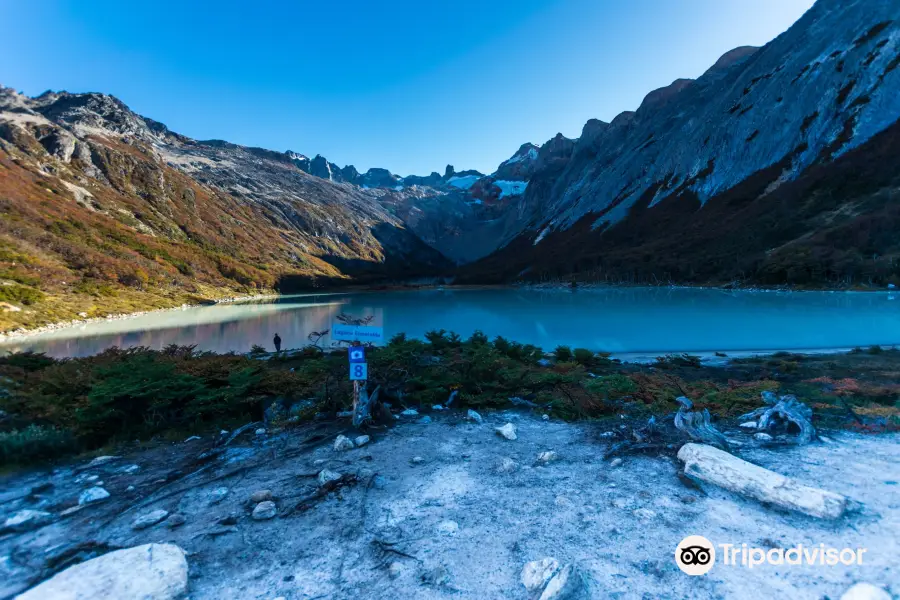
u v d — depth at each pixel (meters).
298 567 3.59
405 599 3.14
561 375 11.49
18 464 6.20
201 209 168.25
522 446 6.75
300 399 9.48
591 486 5.08
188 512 4.65
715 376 15.61
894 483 4.82
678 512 4.33
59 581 3.11
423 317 46.28
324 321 46.91
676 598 3.04
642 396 10.00
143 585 3.13
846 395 9.54
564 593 3.00
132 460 6.48
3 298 46.28
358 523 4.32
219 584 3.36
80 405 7.68
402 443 6.93
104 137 179.50
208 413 8.48
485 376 11.12
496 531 4.10
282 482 5.43
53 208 101.69
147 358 10.13
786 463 5.55
